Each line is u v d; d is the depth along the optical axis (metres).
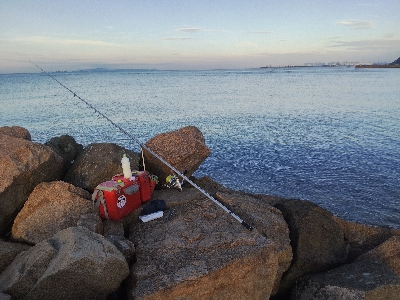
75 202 2.11
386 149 6.53
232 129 8.77
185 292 1.66
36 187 2.19
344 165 5.64
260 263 1.87
